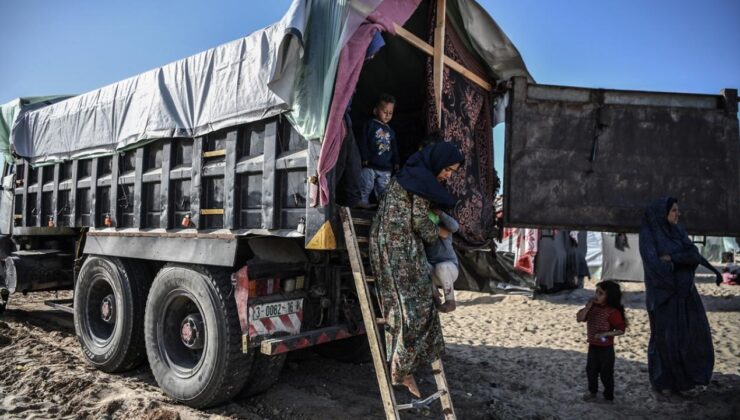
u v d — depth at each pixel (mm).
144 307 5164
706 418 4355
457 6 4863
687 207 5305
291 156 3818
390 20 3941
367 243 4105
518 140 5359
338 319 4625
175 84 4836
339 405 4340
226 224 4262
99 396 4441
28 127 7004
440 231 3680
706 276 16375
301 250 4402
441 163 3498
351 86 3559
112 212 5480
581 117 5391
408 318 3287
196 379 4191
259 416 4137
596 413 4445
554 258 11648
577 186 5348
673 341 4832
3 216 7945
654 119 5359
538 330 7969
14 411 3990
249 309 4035
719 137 5336
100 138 5645
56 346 6137
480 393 4820
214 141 4504
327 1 3613
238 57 4281
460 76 5094
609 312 4715
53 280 7125
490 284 6566
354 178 3852
